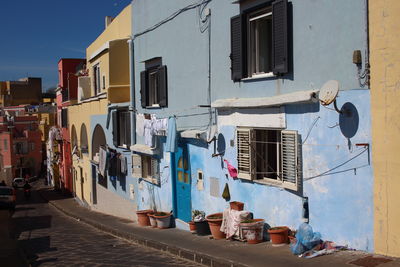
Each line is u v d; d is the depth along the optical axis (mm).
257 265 7699
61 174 43781
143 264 9219
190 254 9344
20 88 83875
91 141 24984
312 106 8555
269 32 10211
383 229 7332
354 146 7738
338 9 7945
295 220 9125
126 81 18484
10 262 10180
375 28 7316
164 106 15156
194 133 12336
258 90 10086
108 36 21625
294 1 8906
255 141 10227
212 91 11992
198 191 12898
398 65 7020
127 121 18750
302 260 7777
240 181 10828
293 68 9000
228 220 10680
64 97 36719
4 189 29828
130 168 18828
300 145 8914
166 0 14648
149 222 15609
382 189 7309
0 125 62688
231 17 10680
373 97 7387
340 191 8047
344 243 8016
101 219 19766
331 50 8117
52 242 13227
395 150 7102
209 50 12070
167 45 14727
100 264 9453
